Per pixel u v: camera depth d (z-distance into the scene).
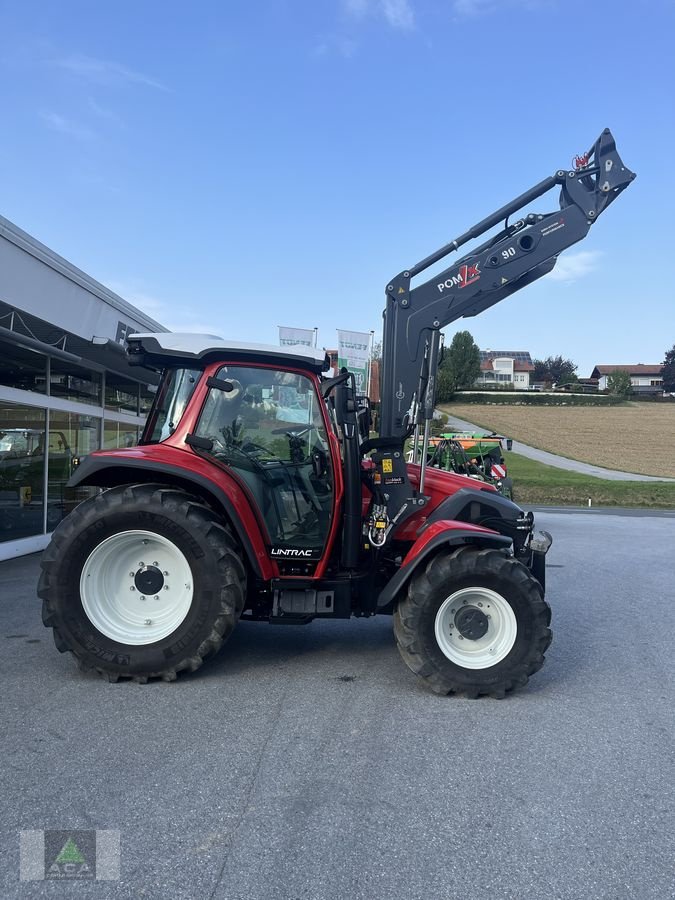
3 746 3.53
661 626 6.45
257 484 4.79
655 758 3.59
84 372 10.77
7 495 8.90
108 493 4.48
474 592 4.43
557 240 5.32
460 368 76.25
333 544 4.78
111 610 4.53
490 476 14.32
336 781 3.24
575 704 4.37
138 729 3.77
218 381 4.76
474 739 3.78
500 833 2.84
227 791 3.12
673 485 24.64
